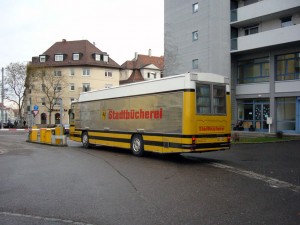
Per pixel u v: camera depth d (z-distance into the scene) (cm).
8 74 6112
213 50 3256
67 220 587
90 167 1194
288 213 615
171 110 1302
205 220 580
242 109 3331
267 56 3098
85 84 6944
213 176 995
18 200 728
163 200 719
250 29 3284
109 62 7244
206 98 1277
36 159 1457
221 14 3291
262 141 2114
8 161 1394
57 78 6294
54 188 845
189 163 1288
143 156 1523
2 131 4959
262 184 874
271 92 3016
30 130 2788
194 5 3500
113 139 1700
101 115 1827
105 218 597
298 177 970
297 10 2833
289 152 1592
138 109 1502
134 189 827
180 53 3653
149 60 8081
